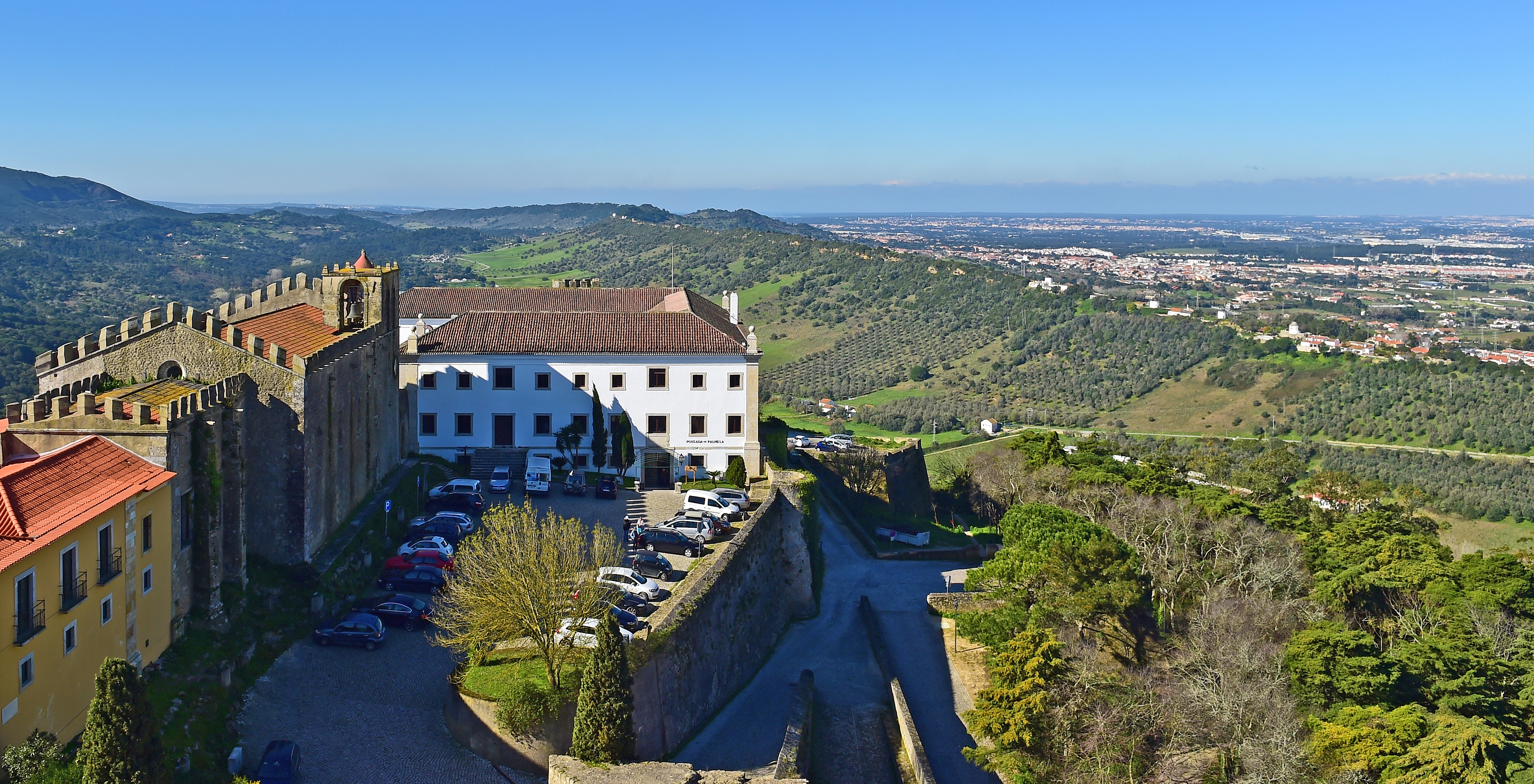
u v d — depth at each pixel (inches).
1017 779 1998.0
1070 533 2800.2
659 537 2625.5
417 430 3437.5
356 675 1978.3
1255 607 2719.0
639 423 3503.9
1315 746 2127.2
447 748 1811.0
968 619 2529.5
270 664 1952.5
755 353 3494.1
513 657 1988.2
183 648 1835.6
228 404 1995.6
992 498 4293.8
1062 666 2160.4
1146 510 3284.9
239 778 1508.4
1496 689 2442.2
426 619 2183.8
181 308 2160.4
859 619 2792.8
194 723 1668.3
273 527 2172.7
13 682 1385.3
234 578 2022.6
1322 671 2402.8
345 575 2272.4
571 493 3132.4
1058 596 2519.7
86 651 1555.1
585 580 1969.7
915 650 2600.9
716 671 2204.7
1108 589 2490.2
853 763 2065.7
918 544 3440.0
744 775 1728.6
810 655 2544.3
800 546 2800.2
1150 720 2176.4
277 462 2166.6
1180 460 5664.4
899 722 2197.3
